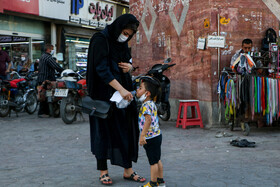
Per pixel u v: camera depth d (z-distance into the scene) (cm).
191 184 353
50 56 901
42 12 1510
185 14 798
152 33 942
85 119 891
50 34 1666
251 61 666
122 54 371
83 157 485
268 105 650
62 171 411
